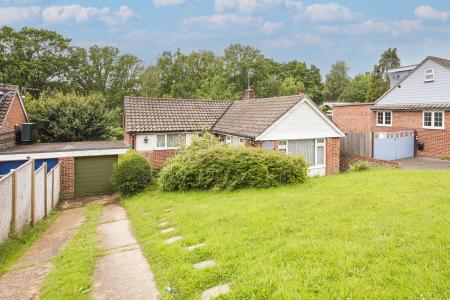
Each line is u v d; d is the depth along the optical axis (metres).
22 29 50.06
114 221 11.48
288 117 18.62
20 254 8.43
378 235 6.35
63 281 6.02
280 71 75.56
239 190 12.92
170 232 8.22
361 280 4.62
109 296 5.36
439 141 23.44
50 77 52.31
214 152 14.02
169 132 21.12
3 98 19.62
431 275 4.63
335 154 20.33
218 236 7.11
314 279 4.76
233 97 50.47
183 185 14.35
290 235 6.71
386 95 28.67
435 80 24.58
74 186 18.39
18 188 9.87
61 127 26.41
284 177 13.41
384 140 22.89
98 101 29.84
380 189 10.89
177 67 60.88
